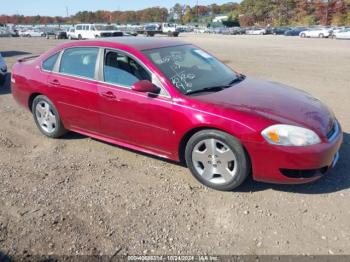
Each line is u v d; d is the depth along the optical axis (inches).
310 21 3499.0
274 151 142.9
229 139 149.0
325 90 360.5
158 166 182.9
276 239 126.5
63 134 220.4
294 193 155.0
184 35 2220.7
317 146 143.5
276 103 160.4
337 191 155.8
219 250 121.6
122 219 138.8
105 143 212.7
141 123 172.6
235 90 172.2
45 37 2154.3
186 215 141.3
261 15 4097.0
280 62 608.1
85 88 190.4
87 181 168.9
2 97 332.2
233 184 153.9
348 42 1304.1
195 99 157.8
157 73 167.3
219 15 4815.5
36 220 138.2
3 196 155.7
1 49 956.6
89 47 194.1
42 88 211.9
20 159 193.8
